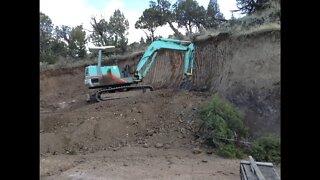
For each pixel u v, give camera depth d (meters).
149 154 11.62
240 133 12.78
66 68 31.59
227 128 12.59
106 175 8.98
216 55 18.58
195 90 18.09
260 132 12.91
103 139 13.44
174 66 22.59
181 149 12.34
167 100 16.41
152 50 18.95
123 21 43.66
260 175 6.41
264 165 7.32
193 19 44.62
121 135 13.80
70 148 12.84
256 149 11.31
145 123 14.63
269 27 16.27
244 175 7.05
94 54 34.78
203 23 43.62
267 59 15.22
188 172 9.26
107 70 19.14
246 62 16.05
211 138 12.34
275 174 6.79
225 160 10.90
